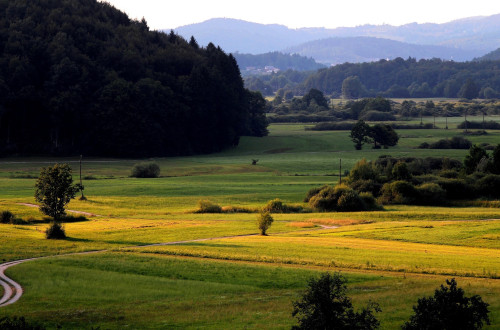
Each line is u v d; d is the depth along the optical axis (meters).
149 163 143.50
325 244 59.28
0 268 43.44
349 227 75.88
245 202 104.62
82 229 72.56
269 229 74.75
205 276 41.38
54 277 39.69
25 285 37.28
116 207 97.88
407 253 53.00
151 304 32.62
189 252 52.44
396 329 26.69
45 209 81.69
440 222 78.12
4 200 97.50
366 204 97.50
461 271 43.41
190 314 30.03
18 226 73.62
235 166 164.62
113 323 28.28
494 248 58.53
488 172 121.06
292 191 115.75
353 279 39.91
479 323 24.31
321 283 24.41
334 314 24.03
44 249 54.47
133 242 61.59
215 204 96.50
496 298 32.62
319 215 89.88
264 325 27.64
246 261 48.53
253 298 34.31
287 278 40.47
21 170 146.38
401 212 88.25
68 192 82.25
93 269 43.47
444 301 24.00
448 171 124.56
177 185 122.81
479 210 93.88
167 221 82.06
